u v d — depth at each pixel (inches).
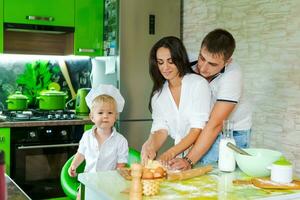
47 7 135.3
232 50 73.0
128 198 53.5
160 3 140.9
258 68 116.7
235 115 82.2
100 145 89.5
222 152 69.2
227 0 127.0
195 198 53.7
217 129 72.9
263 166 63.6
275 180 61.4
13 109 136.4
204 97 74.4
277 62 110.3
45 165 125.3
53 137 126.2
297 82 104.3
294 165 105.7
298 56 103.7
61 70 148.9
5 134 118.6
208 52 72.2
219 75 77.4
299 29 103.3
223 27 129.2
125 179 63.1
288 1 106.2
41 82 145.8
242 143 84.2
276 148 111.2
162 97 80.2
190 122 75.7
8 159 119.6
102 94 93.5
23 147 120.3
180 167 68.0
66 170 92.7
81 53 142.1
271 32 111.8
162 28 141.9
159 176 56.2
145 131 138.6
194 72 78.0
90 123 130.6
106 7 143.5
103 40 145.6
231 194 55.8
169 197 54.1
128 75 135.6
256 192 57.0
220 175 66.4
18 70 141.9
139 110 137.5
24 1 131.5
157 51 74.7
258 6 115.8
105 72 145.5
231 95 73.4
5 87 140.3
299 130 104.0
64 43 147.8
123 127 135.0
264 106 115.0
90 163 89.4
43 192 125.5
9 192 49.1
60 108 141.3
